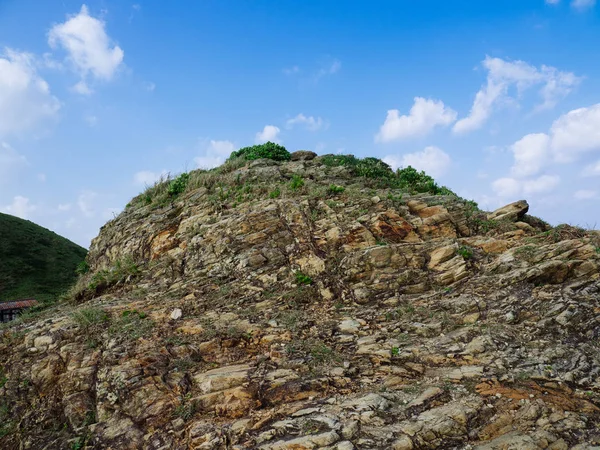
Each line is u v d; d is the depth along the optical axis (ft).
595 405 19.74
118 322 31.19
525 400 20.07
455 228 43.11
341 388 22.56
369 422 19.30
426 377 22.98
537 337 25.49
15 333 31.53
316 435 18.60
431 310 30.04
